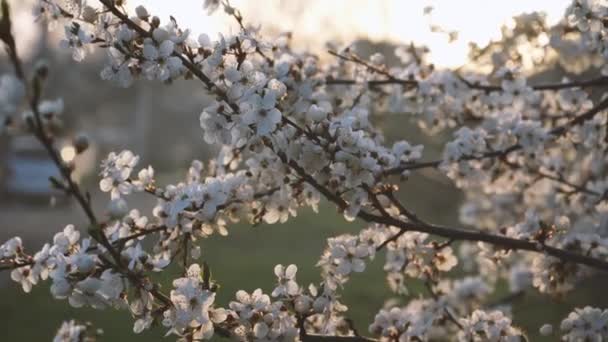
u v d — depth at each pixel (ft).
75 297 8.37
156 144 124.06
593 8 11.34
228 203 10.50
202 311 8.58
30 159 67.97
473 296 17.65
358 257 10.28
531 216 11.50
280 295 9.44
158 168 122.42
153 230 9.63
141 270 8.30
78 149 6.93
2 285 40.65
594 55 14.83
